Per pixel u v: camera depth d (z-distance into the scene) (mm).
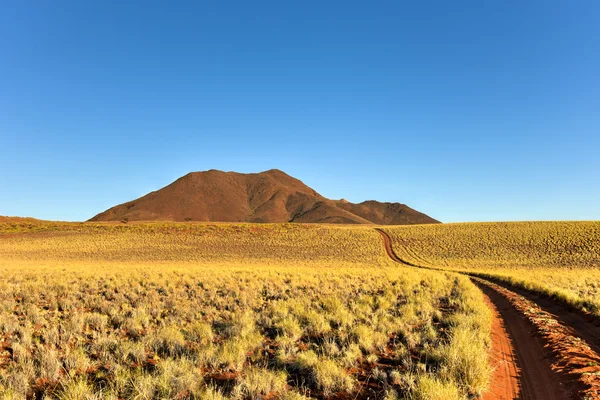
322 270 35125
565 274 40656
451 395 5625
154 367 7367
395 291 20547
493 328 12352
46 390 6113
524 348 9766
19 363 7297
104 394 5941
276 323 11656
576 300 16891
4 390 5953
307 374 7375
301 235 93562
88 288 18688
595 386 6359
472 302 15602
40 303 15078
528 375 7535
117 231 96438
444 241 81125
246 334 9953
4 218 116750
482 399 6184
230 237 91000
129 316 12750
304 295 17969
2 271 27734
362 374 7387
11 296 15555
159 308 13984
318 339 10133
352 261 63438
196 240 86938
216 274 27266
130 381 6480
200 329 10117
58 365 7102
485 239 80188
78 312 13258
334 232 97188
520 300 19578
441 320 12633
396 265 57344
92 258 63688
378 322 11672
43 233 93250
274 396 6207
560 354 8727
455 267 56656
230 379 6922
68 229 99188
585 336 11055
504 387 6852
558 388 6695
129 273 27047
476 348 8023
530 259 63875
